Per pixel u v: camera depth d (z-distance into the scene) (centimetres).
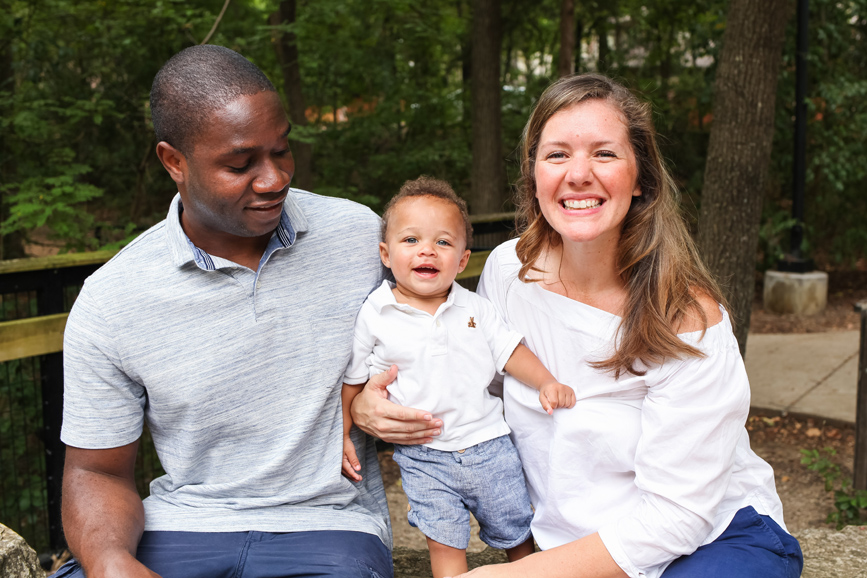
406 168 1033
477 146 862
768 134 448
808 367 611
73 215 572
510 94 1179
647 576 162
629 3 1069
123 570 151
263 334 177
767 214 885
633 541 158
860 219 916
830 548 238
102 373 172
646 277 164
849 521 374
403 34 1001
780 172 891
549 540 183
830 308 818
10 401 345
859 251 935
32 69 744
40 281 298
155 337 172
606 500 172
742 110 443
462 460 186
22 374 336
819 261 988
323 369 184
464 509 189
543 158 165
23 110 645
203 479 183
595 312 171
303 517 180
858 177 846
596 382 172
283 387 180
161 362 172
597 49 1235
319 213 195
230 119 159
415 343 187
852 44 897
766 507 174
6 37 695
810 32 841
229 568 170
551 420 182
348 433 194
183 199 173
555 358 179
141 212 910
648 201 167
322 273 188
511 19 1009
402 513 412
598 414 170
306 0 840
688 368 159
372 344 191
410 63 1149
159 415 177
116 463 176
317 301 185
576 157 159
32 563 158
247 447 181
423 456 189
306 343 182
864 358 392
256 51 792
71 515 165
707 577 157
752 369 614
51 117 714
